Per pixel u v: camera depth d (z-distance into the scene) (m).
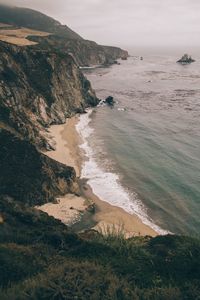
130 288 14.61
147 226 45.81
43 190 48.72
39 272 17.41
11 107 73.12
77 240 24.27
